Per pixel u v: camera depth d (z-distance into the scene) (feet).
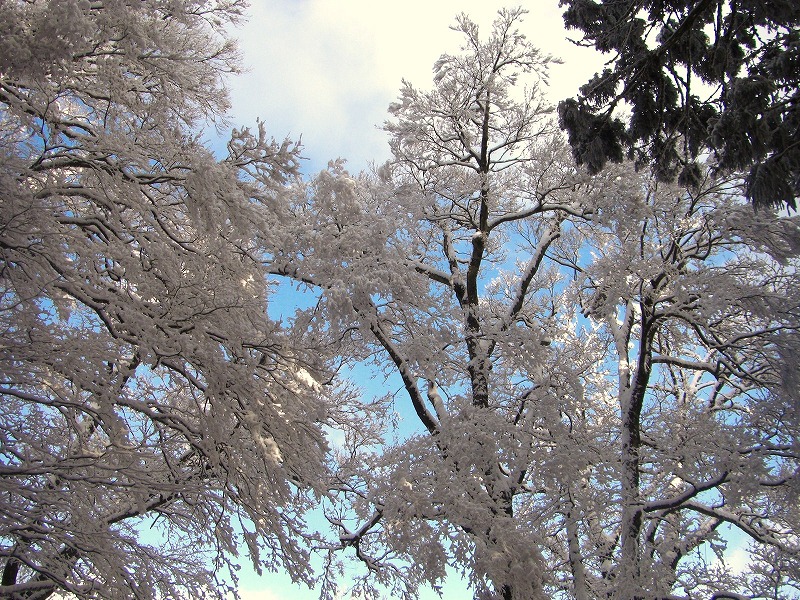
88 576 21.21
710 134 19.60
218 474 22.91
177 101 21.20
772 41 18.84
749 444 32.50
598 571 37.88
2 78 17.81
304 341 28.91
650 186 34.32
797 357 31.48
